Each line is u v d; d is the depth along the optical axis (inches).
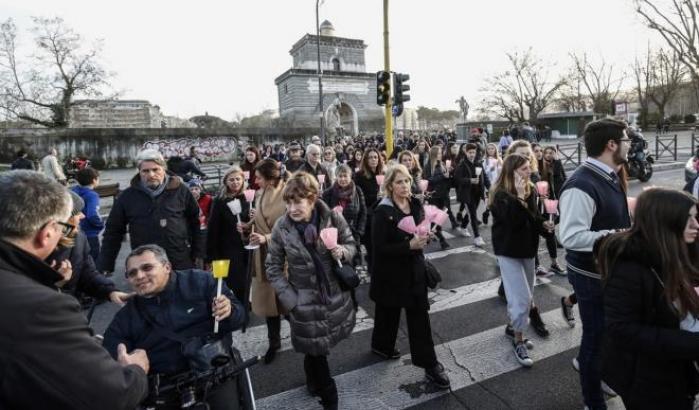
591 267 99.8
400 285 122.4
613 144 98.0
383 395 122.1
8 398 44.2
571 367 132.3
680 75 1587.1
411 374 132.3
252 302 146.1
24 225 51.9
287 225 112.7
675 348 65.4
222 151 1299.2
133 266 85.7
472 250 266.2
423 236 113.9
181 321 88.5
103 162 1162.6
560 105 2288.4
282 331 168.1
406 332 161.2
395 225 123.3
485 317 170.7
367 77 2237.9
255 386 129.6
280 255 113.6
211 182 651.5
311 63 2252.7
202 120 1967.3
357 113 2234.3
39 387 44.9
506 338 152.6
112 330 87.7
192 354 82.1
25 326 44.7
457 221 321.7
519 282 135.5
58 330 46.9
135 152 1194.6
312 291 109.4
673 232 68.1
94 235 206.4
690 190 142.6
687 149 860.6
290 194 109.5
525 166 131.8
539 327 153.5
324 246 111.2
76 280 114.5
